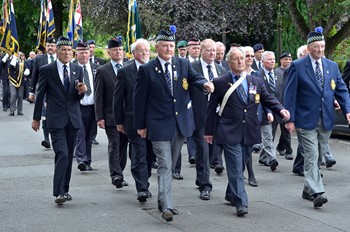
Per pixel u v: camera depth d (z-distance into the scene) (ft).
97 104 32.89
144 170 29.14
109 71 33.24
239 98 26.84
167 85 26.18
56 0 122.11
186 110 26.66
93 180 35.09
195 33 81.46
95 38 123.75
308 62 28.66
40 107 28.78
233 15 82.23
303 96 28.43
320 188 27.94
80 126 29.14
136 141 28.99
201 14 82.64
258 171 37.78
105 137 54.65
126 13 92.89
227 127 26.76
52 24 67.62
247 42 91.71
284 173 37.11
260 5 81.35
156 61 26.43
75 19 61.77
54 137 28.58
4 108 79.56
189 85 27.09
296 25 66.28
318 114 28.30
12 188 33.06
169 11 83.56
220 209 27.86
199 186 30.30
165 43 26.27
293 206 28.45
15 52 70.74
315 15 59.82
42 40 69.15
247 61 36.50
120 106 29.35
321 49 28.35
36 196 30.94
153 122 25.85
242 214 26.37
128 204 29.01
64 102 28.60
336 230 24.35
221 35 87.71
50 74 28.53
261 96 27.48
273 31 85.20
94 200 29.94
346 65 40.32
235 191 26.61
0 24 71.77
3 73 78.69
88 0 93.45
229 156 26.78
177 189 32.42
